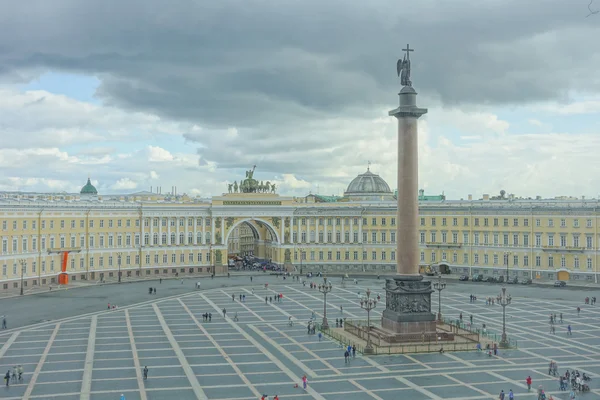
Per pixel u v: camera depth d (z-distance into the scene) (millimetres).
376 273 174375
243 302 115188
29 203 135625
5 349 75750
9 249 130250
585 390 58906
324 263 178000
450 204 171000
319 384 61219
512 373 65562
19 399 55812
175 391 58625
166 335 84688
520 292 131000
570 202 152500
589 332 87938
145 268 164000
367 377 63812
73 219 148500
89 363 69000
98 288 136125
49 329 88625
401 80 81312
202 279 155625
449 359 71688
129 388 59531
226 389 59344
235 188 177125
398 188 81000
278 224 177500
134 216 163000
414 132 79688
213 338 82812
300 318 98250
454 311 105688
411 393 58188
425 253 170250
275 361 70500
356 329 85188
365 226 178500
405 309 79875
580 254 146875
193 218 172000
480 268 162000
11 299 117688
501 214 159000
